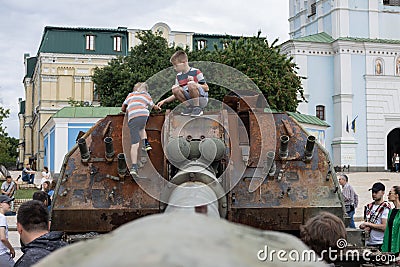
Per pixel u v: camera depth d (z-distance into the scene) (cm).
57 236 476
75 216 557
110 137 584
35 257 454
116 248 129
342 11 5006
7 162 7194
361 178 3894
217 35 5781
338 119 4916
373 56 4928
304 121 3450
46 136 4041
